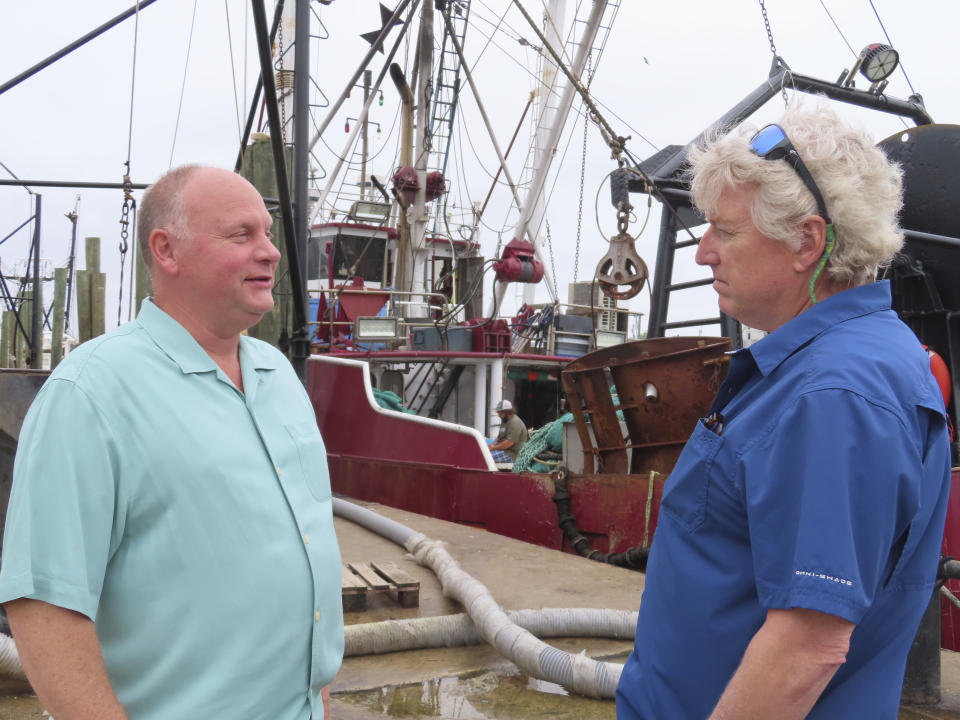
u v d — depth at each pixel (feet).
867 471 3.77
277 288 21.75
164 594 4.69
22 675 9.60
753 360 4.66
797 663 3.78
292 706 5.07
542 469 25.26
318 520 5.32
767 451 4.10
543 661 10.28
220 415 4.98
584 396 21.03
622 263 20.10
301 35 19.10
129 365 4.80
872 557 3.75
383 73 42.78
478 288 44.11
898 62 23.91
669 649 4.54
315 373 29.89
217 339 5.27
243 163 22.47
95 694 4.39
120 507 4.65
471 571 15.96
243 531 4.83
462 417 34.45
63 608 4.36
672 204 24.27
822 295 4.49
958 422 19.90
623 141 21.83
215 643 4.72
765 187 4.41
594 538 20.51
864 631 4.10
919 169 20.40
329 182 44.88
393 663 11.24
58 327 53.21
